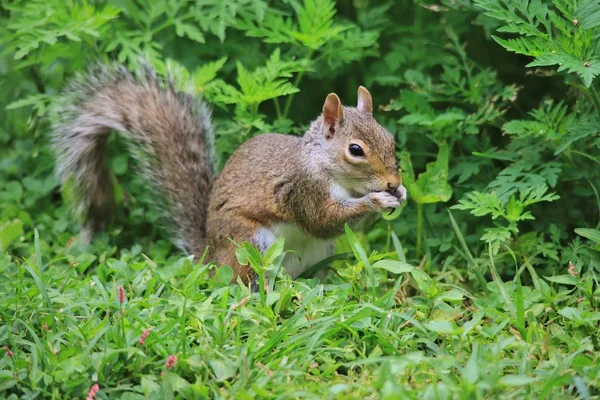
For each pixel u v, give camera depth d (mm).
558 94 12711
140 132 12047
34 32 12070
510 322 9234
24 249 11945
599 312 9039
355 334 8695
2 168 13242
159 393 7672
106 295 9258
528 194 11273
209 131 12219
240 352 8180
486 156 11312
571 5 10250
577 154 11297
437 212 12156
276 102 12734
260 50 13430
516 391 7582
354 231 11094
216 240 11148
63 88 12750
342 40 12695
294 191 10719
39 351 8188
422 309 9477
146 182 12547
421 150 12750
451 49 12711
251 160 11148
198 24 13258
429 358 8156
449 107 12586
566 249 10828
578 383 7344
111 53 13391
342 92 13711
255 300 9602
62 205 13156
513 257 10367
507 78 13102
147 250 12430
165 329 8609
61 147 12367
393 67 12984
